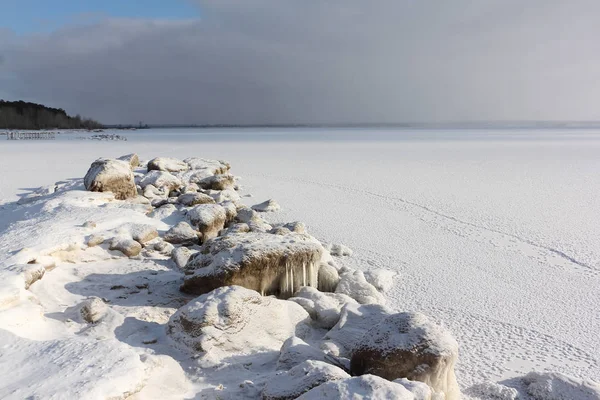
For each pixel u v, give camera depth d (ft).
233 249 28.89
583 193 74.33
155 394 17.37
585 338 26.40
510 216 57.72
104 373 16.17
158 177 65.21
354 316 24.75
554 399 19.47
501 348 25.16
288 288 29.37
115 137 297.53
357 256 41.50
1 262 27.40
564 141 235.61
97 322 23.32
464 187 80.64
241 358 21.34
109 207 46.62
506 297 32.35
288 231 37.17
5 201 64.13
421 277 36.29
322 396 15.28
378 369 18.76
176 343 21.79
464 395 20.17
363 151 169.48
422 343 18.51
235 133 427.33
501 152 161.99
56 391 14.82
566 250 43.32
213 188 71.92
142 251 36.09
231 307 22.31
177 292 28.66
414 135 340.39
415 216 57.77
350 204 65.26
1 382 15.67
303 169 107.96
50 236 33.24
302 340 22.35
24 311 22.24
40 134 296.30
